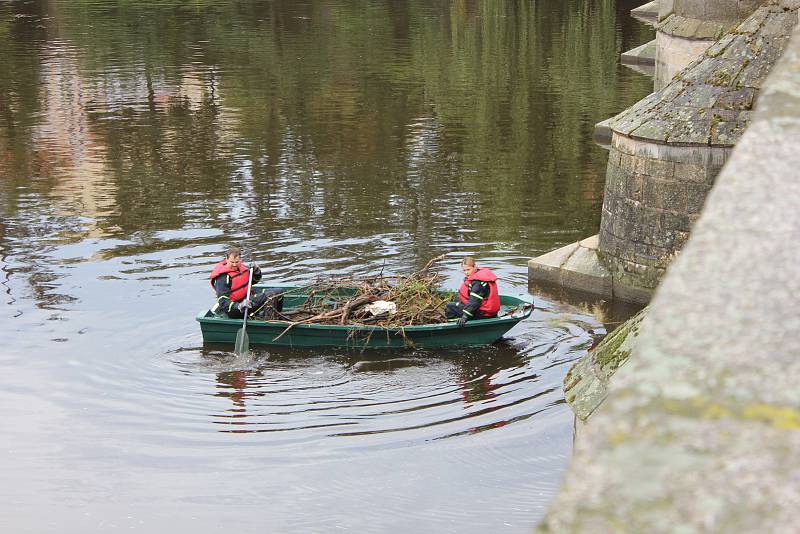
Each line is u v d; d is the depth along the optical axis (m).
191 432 15.48
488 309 18.70
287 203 27.58
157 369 17.70
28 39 55.25
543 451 14.65
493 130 36.12
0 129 36.25
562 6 69.31
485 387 17.00
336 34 57.09
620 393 1.90
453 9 67.44
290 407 16.34
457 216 26.45
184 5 68.06
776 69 2.43
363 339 18.47
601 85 43.88
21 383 17.06
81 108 39.47
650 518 1.69
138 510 13.23
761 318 1.95
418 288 19.58
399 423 15.69
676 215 20.34
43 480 14.02
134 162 31.89
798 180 2.15
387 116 38.25
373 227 25.48
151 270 22.36
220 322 18.50
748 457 1.76
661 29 32.03
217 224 25.75
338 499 13.42
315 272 22.14
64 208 27.16
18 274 22.17
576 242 23.03
